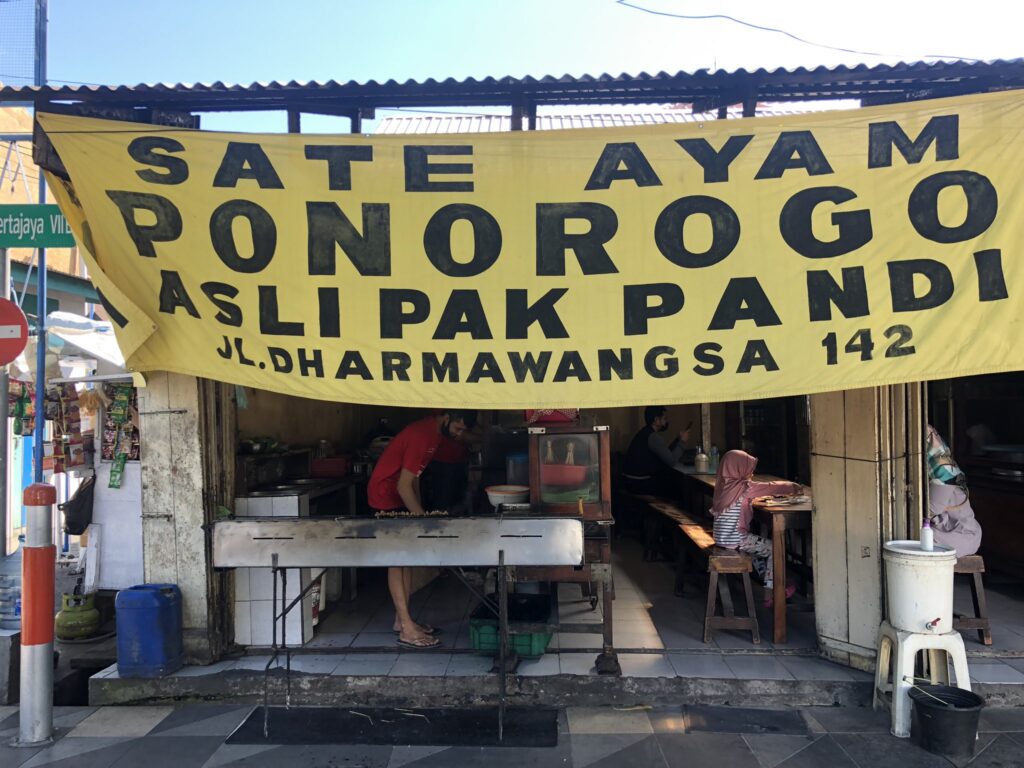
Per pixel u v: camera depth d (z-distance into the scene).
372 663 4.12
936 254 3.43
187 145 3.64
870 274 3.46
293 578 4.36
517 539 3.61
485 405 3.60
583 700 3.90
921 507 3.89
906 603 3.56
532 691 3.92
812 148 3.51
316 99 3.96
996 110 3.42
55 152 3.79
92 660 4.57
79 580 5.52
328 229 3.64
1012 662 4.09
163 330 3.68
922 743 3.40
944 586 3.53
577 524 3.58
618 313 3.57
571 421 4.24
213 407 4.22
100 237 3.67
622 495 7.67
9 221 3.91
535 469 4.08
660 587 5.70
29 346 5.50
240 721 3.78
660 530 6.93
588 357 3.58
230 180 3.64
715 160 3.55
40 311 4.78
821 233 3.49
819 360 3.46
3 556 4.89
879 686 3.72
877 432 3.88
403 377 3.64
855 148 3.49
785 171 3.52
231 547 3.70
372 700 3.96
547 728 3.66
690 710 3.83
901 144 3.47
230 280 3.65
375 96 3.94
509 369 3.61
